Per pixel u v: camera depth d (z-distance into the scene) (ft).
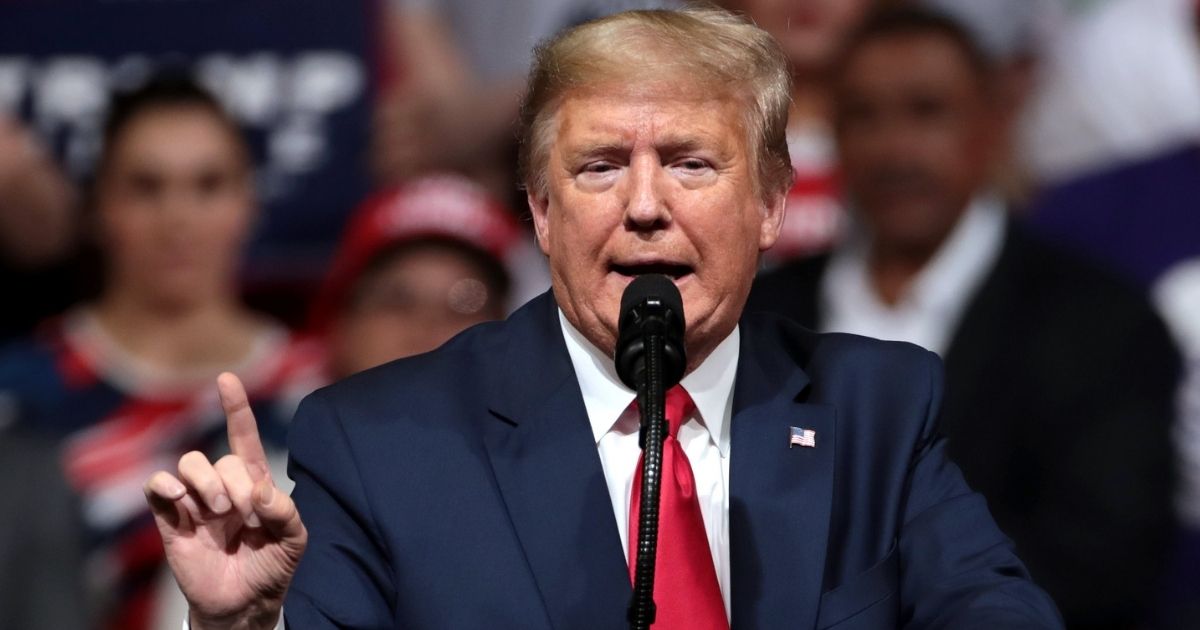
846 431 24.27
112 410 52.21
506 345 25.02
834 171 50.49
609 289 22.85
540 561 22.72
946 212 47.96
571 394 24.07
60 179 54.49
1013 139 50.85
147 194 53.21
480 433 23.81
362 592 22.90
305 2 54.24
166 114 53.26
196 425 52.26
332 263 53.21
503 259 51.47
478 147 53.47
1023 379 45.42
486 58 53.78
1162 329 46.29
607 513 23.03
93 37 55.01
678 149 22.61
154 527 50.80
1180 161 51.34
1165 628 47.44
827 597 22.76
